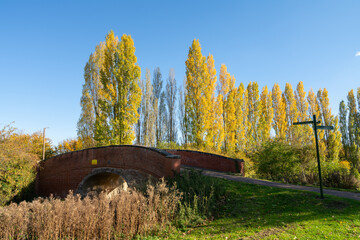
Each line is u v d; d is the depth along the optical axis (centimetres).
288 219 750
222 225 788
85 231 704
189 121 2906
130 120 2708
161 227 779
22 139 2431
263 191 1069
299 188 1134
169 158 1290
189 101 2919
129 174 1614
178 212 873
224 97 3666
